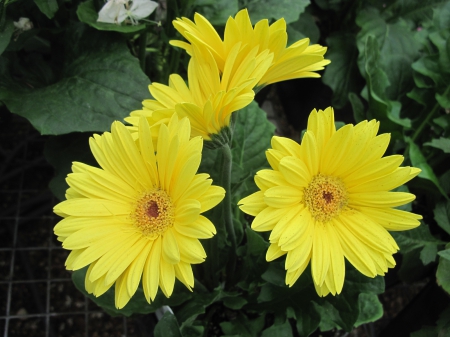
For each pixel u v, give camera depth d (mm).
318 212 289
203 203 260
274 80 305
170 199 286
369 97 524
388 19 655
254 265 398
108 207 285
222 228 420
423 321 498
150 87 296
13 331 581
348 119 712
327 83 655
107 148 282
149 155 277
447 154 553
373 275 281
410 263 507
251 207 272
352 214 293
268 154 271
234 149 451
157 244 277
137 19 447
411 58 617
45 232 641
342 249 290
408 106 608
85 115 421
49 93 435
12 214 633
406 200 276
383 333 559
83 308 605
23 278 610
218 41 283
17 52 509
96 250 276
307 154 272
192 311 386
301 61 289
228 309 445
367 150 274
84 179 282
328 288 281
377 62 535
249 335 406
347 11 681
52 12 418
